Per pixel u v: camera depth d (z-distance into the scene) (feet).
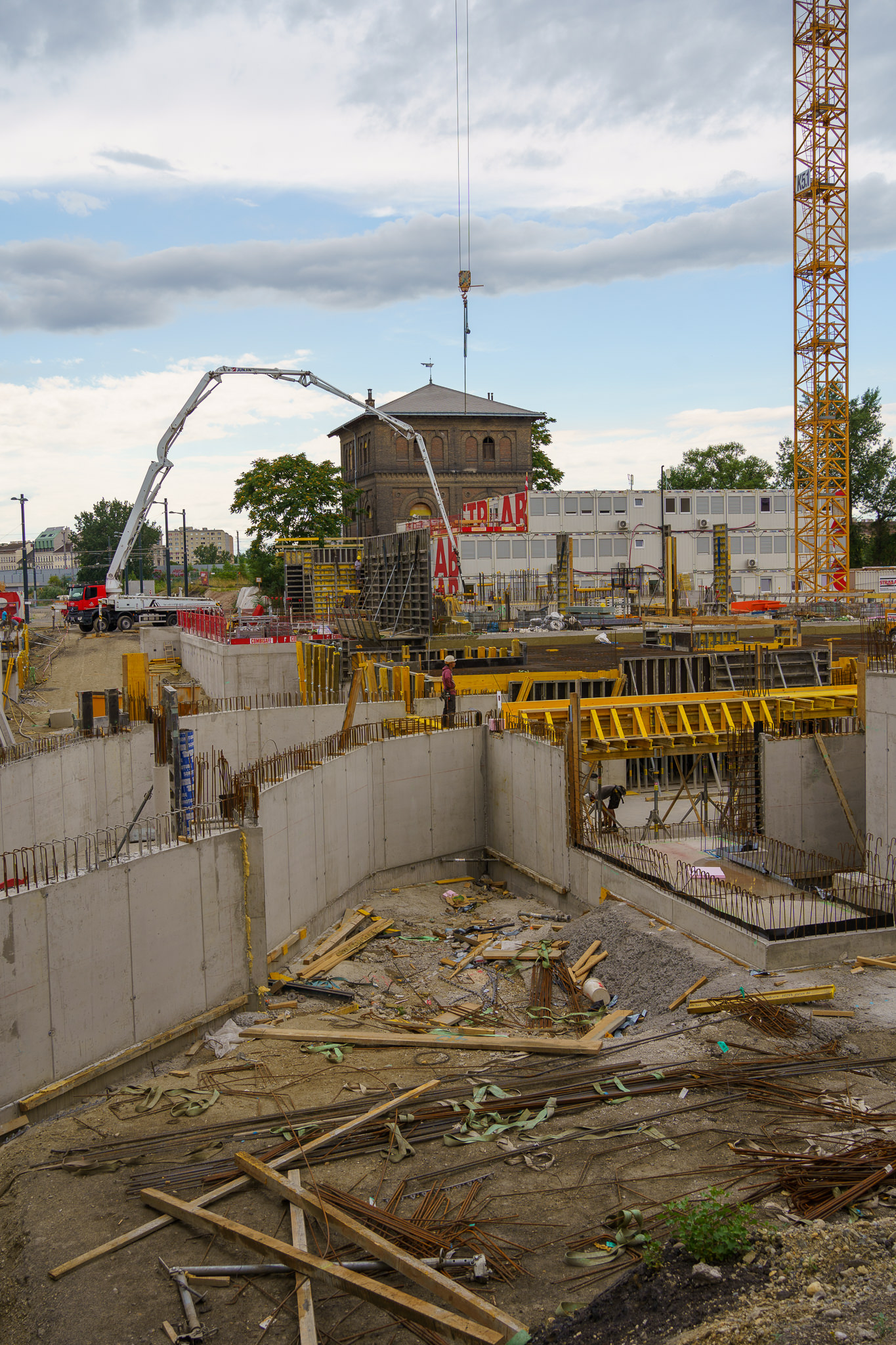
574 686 116.57
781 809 73.92
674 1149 34.04
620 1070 40.47
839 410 261.24
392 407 314.14
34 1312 28.37
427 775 84.28
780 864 66.13
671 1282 26.53
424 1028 49.62
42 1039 41.50
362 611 167.84
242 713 97.91
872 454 339.36
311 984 57.16
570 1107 37.60
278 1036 47.85
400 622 144.97
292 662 137.49
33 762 71.26
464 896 78.89
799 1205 29.91
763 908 55.42
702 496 263.49
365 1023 50.78
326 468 273.33
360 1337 26.40
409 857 83.66
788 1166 31.73
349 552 211.61
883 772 61.62
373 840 80.48
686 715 86.94
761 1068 39.73
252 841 53.16
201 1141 36.70
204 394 186.50
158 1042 46.98
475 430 314.96
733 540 265.13
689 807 97.81
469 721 91.61
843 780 74.95
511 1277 27.73
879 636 67.41
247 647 135.64
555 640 134.72
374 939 67.92
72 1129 38.70
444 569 204.03
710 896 57.26
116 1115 39.81
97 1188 34.19
